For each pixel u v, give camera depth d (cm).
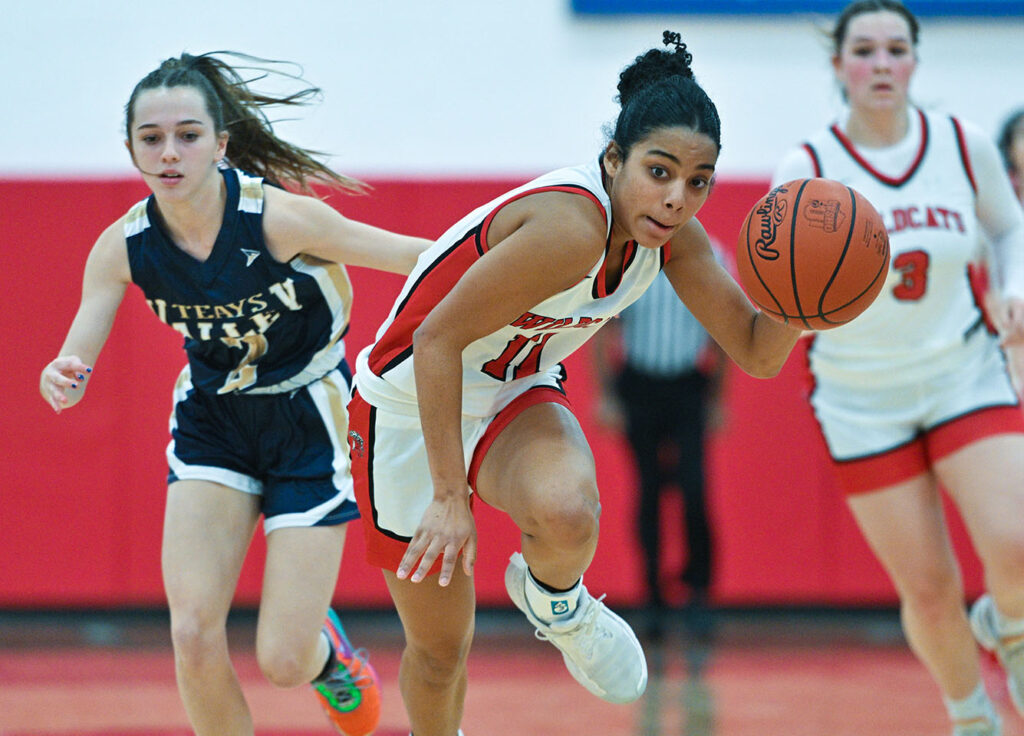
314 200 890
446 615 802
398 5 1995
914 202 1070
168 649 1712
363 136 2002
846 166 1092
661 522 1753
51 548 1830
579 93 2003
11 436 1828
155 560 1831
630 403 1730
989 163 1090
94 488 1830
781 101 2012
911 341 1056
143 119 847
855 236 702
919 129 1092
